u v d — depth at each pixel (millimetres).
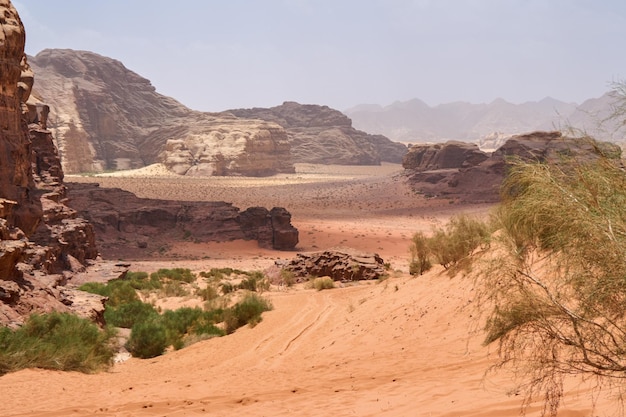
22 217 45000
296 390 9859
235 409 8641
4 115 45844
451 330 13898
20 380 13945
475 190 192375
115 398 10805
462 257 20453
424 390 7945
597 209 3883
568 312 4051
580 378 6113
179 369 18562
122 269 56875
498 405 6094
